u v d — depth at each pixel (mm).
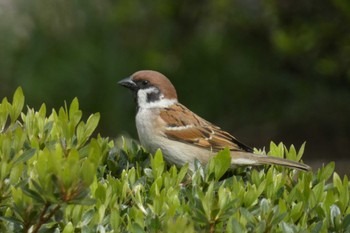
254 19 14680
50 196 4086
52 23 14773
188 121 7848
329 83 15367
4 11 14695
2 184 4527
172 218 4508
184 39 15258
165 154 7859
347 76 14195
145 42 15086
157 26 15055
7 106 5555
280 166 6547
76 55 14750
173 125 7820
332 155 15164
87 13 14758
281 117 15562
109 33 14852
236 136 15391
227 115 15383
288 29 13969
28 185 4629
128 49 15000
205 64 15234
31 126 5820
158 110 7934
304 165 6270
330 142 15438
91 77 14742
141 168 6188
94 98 14758
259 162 6480
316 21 13859
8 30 14578
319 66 14234
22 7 14703
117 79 14750
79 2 14703
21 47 14680
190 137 7785
